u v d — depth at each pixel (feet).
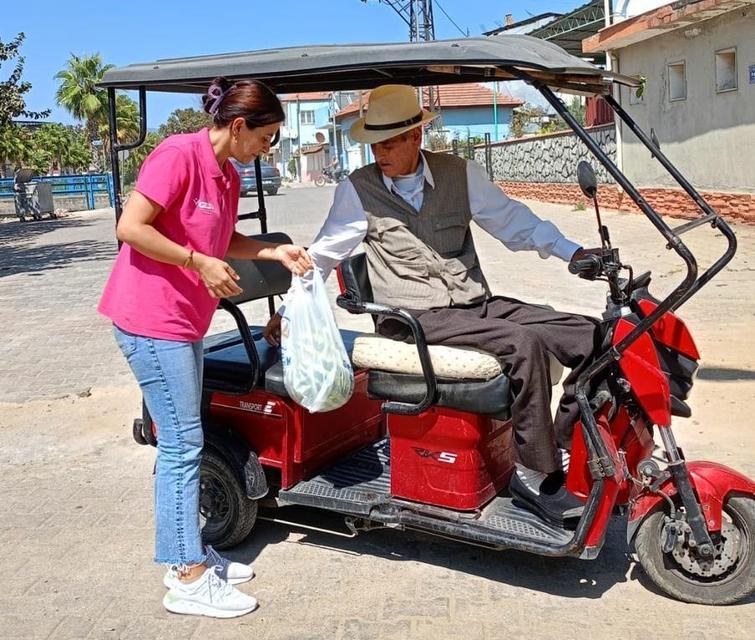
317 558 12.39
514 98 103.55
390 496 11.69
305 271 11.33
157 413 10.86
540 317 11.10
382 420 13.87
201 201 10.41
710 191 41.70
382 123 11.29
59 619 11.08
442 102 102.01
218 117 10.39
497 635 10.24
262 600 11.33
